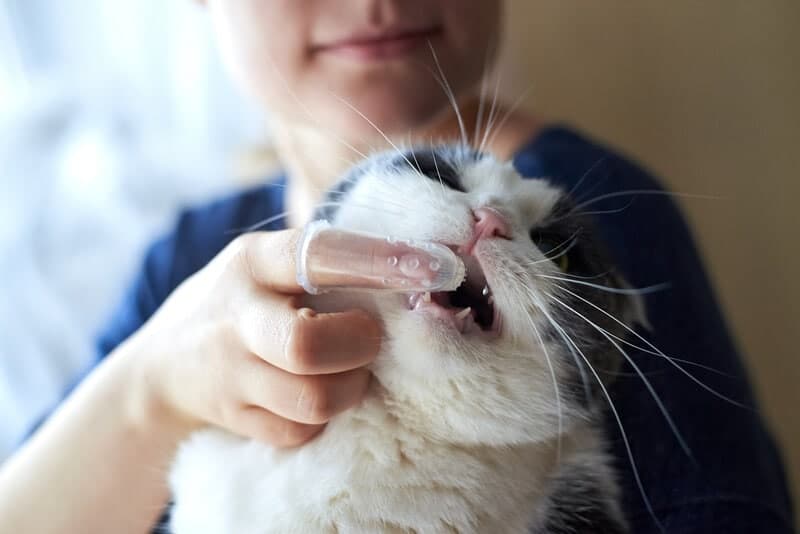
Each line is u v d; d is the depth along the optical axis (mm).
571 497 350
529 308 325
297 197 504
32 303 542
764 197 746
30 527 355
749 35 716
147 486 359
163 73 693
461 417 320
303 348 283
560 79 733
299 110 432
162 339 342
